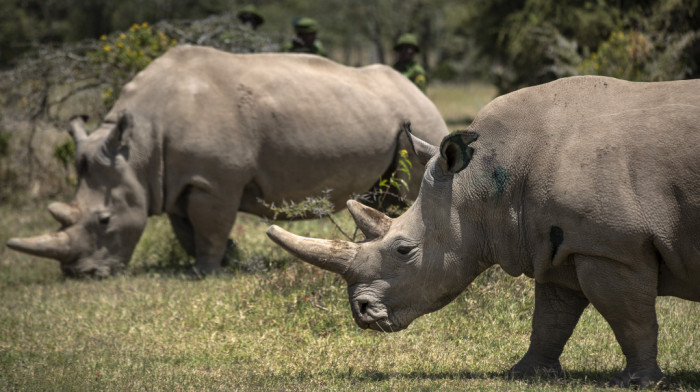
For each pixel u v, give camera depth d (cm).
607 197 1175
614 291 1203
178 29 3077
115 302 1992
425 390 1245
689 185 1152
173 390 1326
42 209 3225
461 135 1251
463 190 1293
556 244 1226
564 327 1352
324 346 1572
